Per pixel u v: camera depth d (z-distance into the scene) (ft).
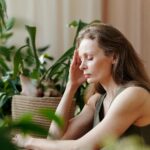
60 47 8.14
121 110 4.06
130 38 9.05
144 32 9.11
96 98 4.88
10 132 1.25
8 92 5.67
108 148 1.71
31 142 4.16
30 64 6.06
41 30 8.01
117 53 4.34
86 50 4.40
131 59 4.42
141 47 9.11
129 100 4.10
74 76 4.86
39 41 8.00
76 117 4.90
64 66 5.82
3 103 5.51
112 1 8.85
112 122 4.02
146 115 4.20
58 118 1.48
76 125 4.80
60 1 8.14
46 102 4.85
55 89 5.31
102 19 8.64
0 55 6.12
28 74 5.64
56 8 8.11
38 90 5.15
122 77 4.34
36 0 7.91
